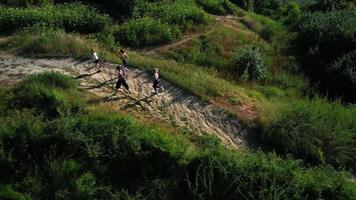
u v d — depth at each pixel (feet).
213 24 118.83
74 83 71.61
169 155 55.98
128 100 72.33
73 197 49.67
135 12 114.83
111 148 55.47
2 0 115.55
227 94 80.59
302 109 73.15
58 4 117.60
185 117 71.82
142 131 58.75
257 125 73.20
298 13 139.95
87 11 110.73
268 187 54.34
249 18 130.00
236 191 53.31
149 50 100.01
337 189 55.93
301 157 68.33
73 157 54.03
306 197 53.93
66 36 92.02
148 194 52.54
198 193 53.01
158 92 76.64
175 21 113.50
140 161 55.16
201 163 55.31
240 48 103.45
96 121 58.65
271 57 106.42
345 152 69.21
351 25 111.75
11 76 74.95
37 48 87.30
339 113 75.72
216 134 70.13
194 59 98.94
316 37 111.04
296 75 100.68
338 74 96.68
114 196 50.98
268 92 89.71
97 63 80.28
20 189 50.14
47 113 61.57
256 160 57.00
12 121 56.18
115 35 102.78
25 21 102.12
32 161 52.95
